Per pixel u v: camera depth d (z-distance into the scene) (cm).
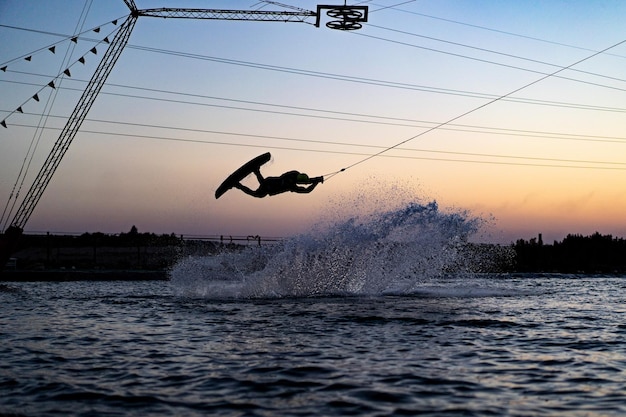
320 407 1003
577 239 8106
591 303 2892
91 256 6725
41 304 2800
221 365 1337
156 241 6762
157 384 1165
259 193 2133
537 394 1097
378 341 1652
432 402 1038
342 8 3838
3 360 1415
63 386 1152
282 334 1773
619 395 1095
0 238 5191
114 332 1856
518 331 1869
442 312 2314
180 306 2561
